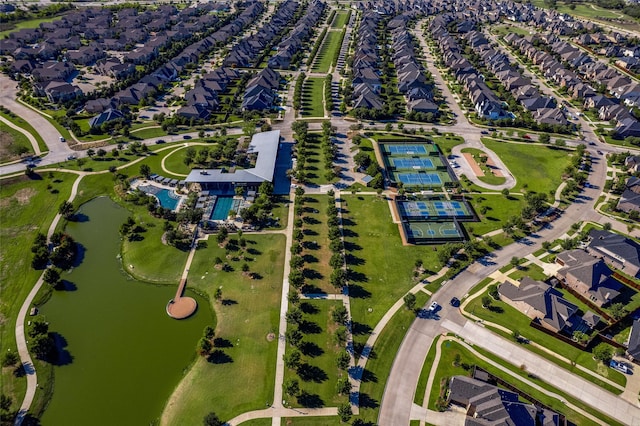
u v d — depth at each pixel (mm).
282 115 192000
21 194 137250
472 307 102125
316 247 118562
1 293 103625
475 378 84750
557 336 94812
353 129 180250
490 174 154125
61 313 99812
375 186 142125
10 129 170625
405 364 88938
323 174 151125
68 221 128125
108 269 112188
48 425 78375
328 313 99625
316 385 84562
